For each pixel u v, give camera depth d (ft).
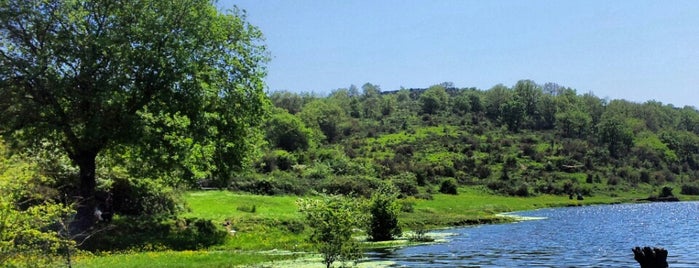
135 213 132.57
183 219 127.03
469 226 177.06
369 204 130.31
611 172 504.43
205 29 116.26
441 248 111.04
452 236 139.54
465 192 375.04
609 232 149.79
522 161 509.76
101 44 101.45
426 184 370.53
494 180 415.64
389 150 531.50
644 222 190.70
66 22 107.04
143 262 83.35
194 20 114.42
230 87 119.96
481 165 472.03
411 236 136.36
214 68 118.73
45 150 118.21
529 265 86.17
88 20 109.91
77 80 104.68
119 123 106.01
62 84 101.04
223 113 119.34
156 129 109.29
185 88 110.73
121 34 104.88
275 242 120.67
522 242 123.03
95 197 113.60
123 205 131.75
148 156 112.06
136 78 108.99
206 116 113.19
